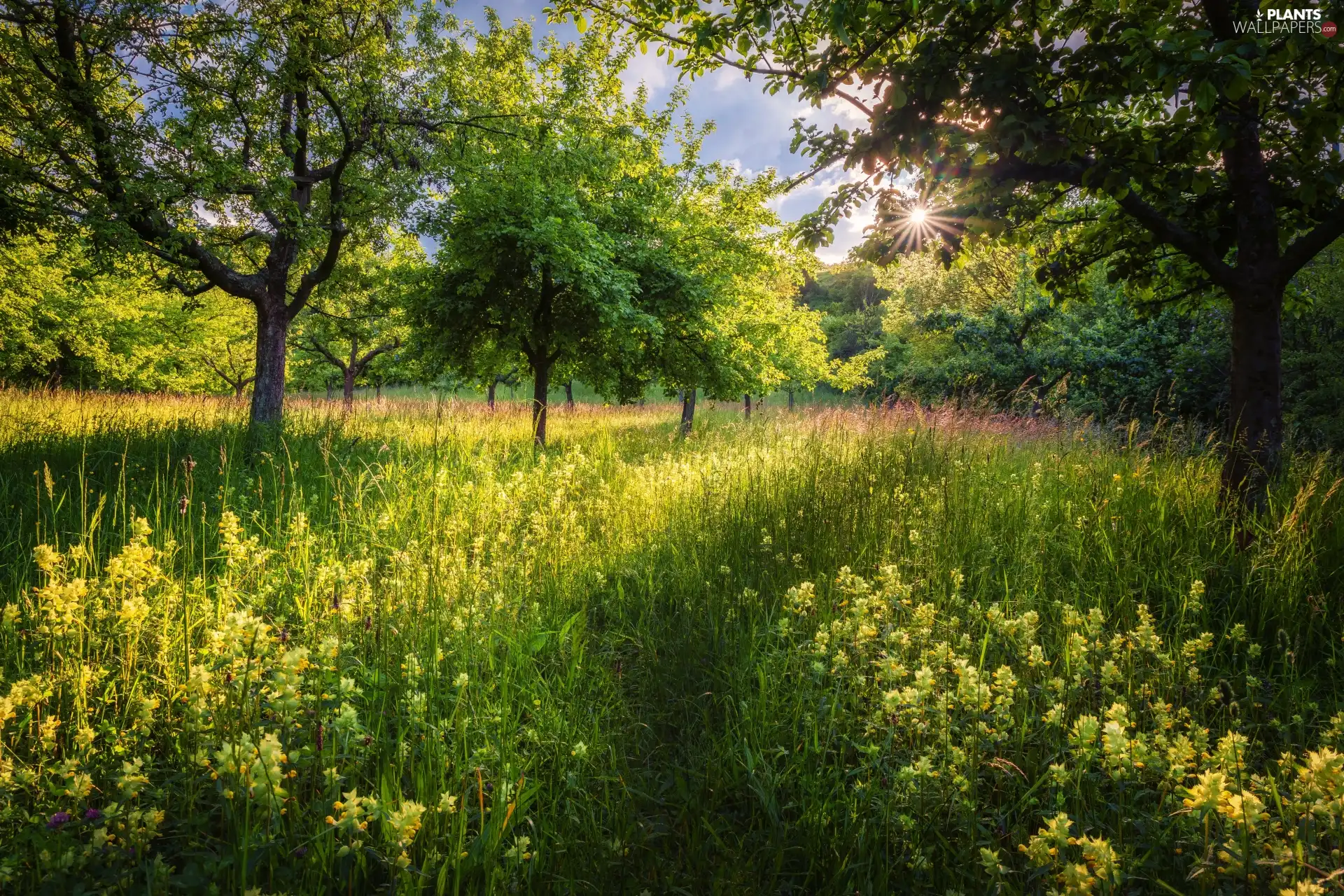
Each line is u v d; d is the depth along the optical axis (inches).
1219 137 138.1
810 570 155.7
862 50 169.0
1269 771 78.2
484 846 71.7
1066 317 604.1
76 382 1010.1
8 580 138.7
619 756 95.2
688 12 185.9
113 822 65.2
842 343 1807.3
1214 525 161.8
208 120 286.2
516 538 174.7
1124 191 147.6
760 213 553.0
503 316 466.0
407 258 514.0
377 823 75.9
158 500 193.6
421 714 89.7
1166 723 80.0
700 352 527.2
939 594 136.3
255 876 64.1
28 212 265.9
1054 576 152.5
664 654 128.1
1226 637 117.9
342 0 334.0
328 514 197.3
